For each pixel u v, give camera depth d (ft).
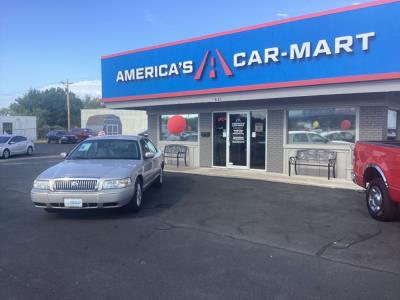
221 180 40.22
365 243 19.61
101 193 23.54
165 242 19.93
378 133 37.96
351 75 33.91
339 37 34.32
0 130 170.30
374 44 32.68
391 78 31.91
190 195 32.37
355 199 30.35
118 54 52.49
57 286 14.64
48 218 25.05
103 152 29.81
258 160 46.70
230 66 41.83
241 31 40.75
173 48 46.57
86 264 16.89
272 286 14.55
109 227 22.79
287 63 37.60
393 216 23.15
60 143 151.23
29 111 255.50
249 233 21.47
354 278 15.25
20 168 57.62
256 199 30.53
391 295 13.76
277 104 44.32
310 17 35.99
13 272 16.02
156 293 14.01
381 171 23.26
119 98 52.47
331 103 40.47
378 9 32.37
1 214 26.30
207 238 20.58
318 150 41.57
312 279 15.16
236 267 16.46
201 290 14.24
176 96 46.55
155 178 33.88
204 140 51.34
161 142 56.03
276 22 38.19
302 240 20.15
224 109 49.01
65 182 23.76
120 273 15.85
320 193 32.81
